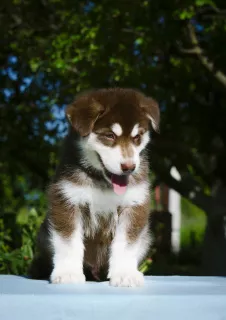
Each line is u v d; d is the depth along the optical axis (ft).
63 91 8.56
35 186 11.02
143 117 5.31
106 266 5.57
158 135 9.25
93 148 5.18
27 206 9.64
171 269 8.82
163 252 10.11
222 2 7.98
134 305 4.35
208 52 8.23
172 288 4.76
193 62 8.45
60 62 7.88
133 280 4.86
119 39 7.80
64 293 4.46
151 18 7.64
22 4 9.11
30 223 7.32
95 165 5.21
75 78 8.32
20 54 9.03
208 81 9.36
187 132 9.63
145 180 5.32
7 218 7.63
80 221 5.23
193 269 10.00
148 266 7.52
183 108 9.80
